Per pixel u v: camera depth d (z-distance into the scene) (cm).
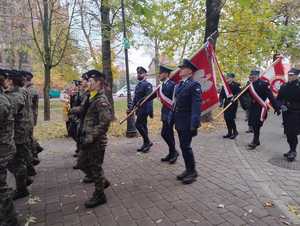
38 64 2344
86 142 447
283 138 991
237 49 1617
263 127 1247
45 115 1600
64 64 2070
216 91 646
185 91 547
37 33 1708
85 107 467
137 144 899
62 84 2806
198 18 1574
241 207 448
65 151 841
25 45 1838
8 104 383
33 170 567
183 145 556
